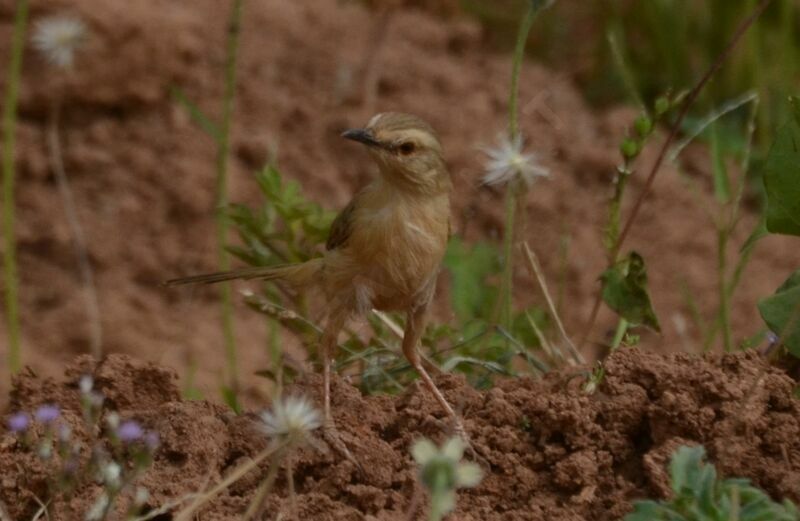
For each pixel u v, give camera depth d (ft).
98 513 24.23
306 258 36.14
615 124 56.39
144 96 53.62
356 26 58.08
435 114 55.83
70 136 53.16
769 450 26.09
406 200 29.37
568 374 29.68
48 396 29.91
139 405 29.73
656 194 53.72
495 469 26.86
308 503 25.76
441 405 28.09
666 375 27.14
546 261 51.29
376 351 32.89
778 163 29.50
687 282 51.39
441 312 46.88
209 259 51.60
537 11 33.65
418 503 25.73
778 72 57.16
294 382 30.91
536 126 56.18
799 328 28.22
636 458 26.76
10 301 42.42
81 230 51.78
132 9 53.21
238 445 27.48
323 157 54.39
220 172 41.29
